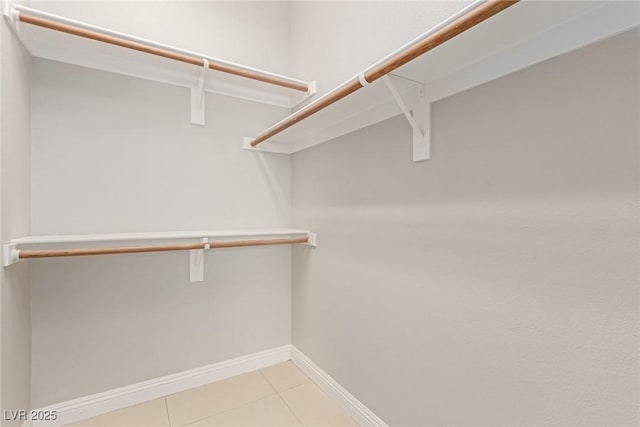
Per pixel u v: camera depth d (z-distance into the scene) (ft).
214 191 6.02
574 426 2.49
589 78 2.37
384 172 4.34
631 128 2.18
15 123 3.85
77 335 4.82
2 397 3.45
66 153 4.73
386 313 4.32
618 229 2.25
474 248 3.20
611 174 2.28
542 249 2.66
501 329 2.97
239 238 6.06
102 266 4.99
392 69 3.07
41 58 4.55
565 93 2.51
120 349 5.14
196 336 5.81
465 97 3.29
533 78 2.71
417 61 3.12
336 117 4.99
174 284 5.58
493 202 3.02
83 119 4.85
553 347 2.60
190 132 5.75
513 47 2.82
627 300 2.21
